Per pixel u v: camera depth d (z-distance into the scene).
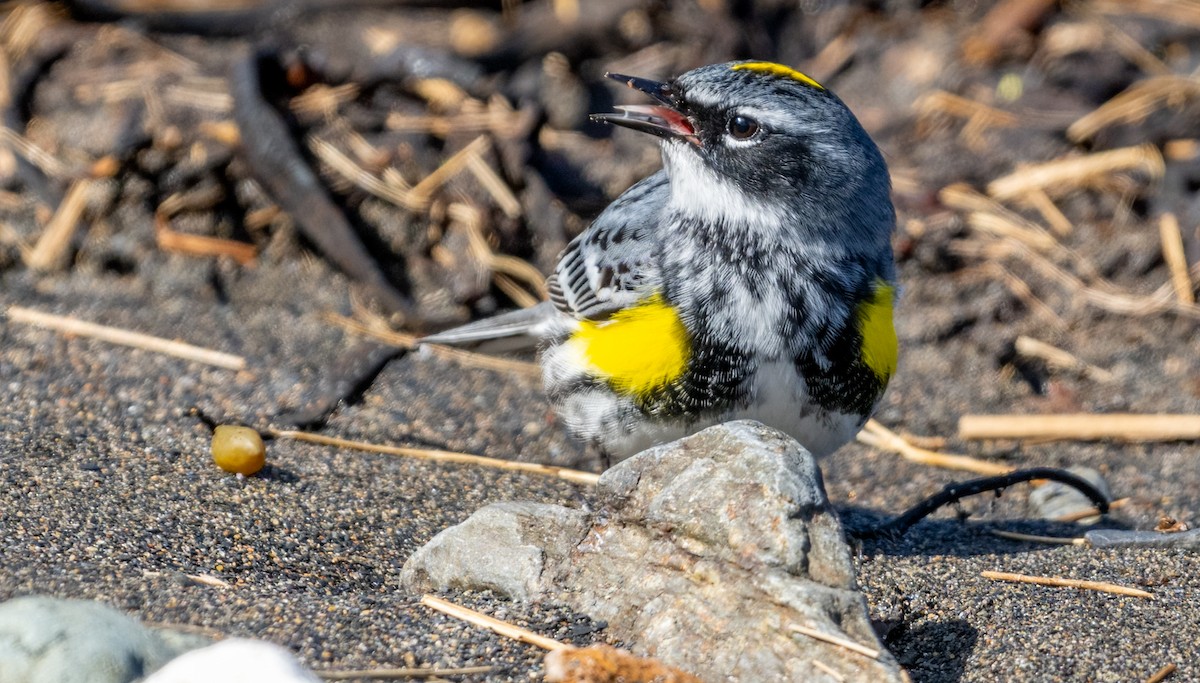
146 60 15.72
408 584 8.06
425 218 14.00
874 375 9.45
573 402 9.63
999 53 16.77
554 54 16.59
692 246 9.35
